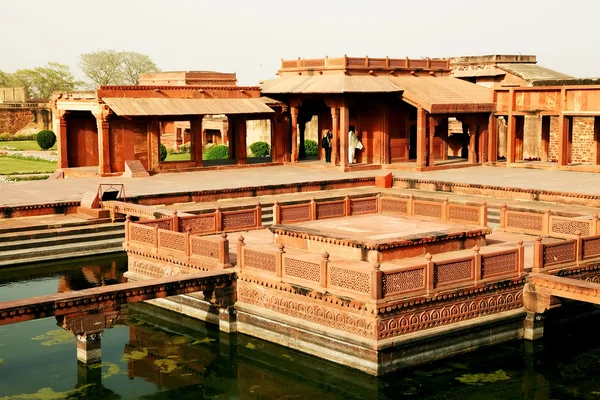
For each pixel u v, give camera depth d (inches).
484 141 1133.1
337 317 457.4
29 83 3166.8
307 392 445.7
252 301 513.3
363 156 1134.4
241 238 521.3
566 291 483.2
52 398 431.5
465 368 463.8
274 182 929.5
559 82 1210.6
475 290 475.5
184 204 825.5
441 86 1149.1
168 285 491.8
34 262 698.2
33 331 543.5
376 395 434.0
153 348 511.8
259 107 1103.0
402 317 445.7
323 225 593.6
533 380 455.2
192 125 1069.1
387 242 510.9
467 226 590.2
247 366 482.9
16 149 1899.6
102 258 725.9
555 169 1050.1
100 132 993.5
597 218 578.6
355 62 1109.1
